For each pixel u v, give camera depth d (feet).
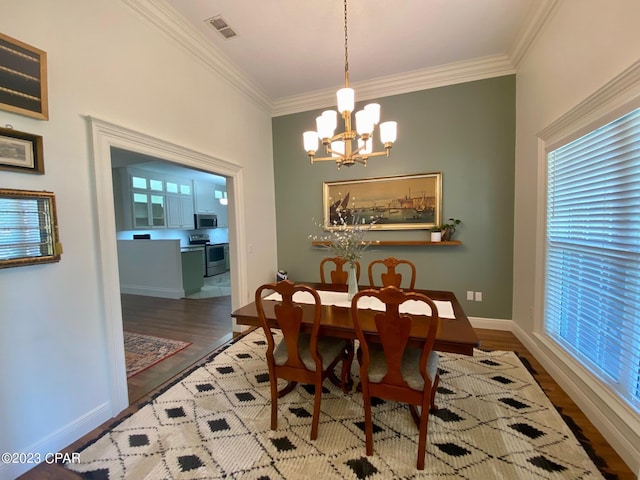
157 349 9.75
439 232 11.19
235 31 8.55
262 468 4.88
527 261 9.29
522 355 8.82
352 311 4.93
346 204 12.82
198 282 18.30
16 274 4.89
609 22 5.24
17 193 4.82
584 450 5.13
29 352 5.05
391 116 11.87
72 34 5.72
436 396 6.81
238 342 10.23
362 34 8.82
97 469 4.93
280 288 5.36
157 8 7.37
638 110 4.81
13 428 4.83
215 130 10.04
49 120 5.32
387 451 5.21
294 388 7.28
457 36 9.00
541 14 7.62
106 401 6.28
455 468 4.81
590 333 6.15
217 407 6.56
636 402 4.88
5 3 4.74
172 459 5.10
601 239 5.81
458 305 6.73
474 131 10.91
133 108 7.03
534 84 8.60
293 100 13.12
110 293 6.34
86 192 5.95
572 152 6.81
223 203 28.78
